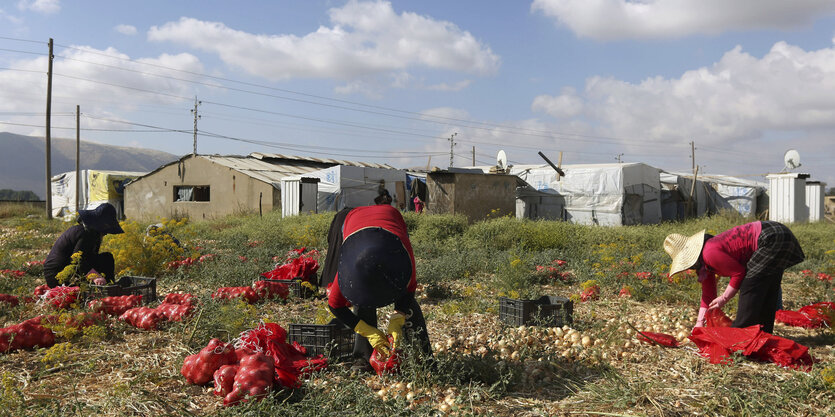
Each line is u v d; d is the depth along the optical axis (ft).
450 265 33.17
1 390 11.91
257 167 101.81
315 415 11.43
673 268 17.87
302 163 121.70
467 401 12.58
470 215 74.08
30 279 26.35
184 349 15.74
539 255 39.09
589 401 12.78
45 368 14.39
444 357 14.25
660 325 19.47
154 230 31.73
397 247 12.73
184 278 28.55
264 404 11.50
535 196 89.97
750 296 16.52
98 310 19.35
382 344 13.33
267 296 23.22
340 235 13.84
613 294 26.37
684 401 12.62
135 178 106.42
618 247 39.99
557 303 20.49
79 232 23.04
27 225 50.14
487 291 26.73
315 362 14.15
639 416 11.69
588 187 83.05
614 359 15.79
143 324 18.16
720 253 16.67
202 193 107.34
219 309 18.76
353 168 85.87
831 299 24.58
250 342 14.14
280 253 37.93
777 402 12.16
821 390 12.83
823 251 41.98
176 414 11.75
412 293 13.89
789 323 20.21
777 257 16.08
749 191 97.50
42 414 11.22
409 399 12.38
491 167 90.48
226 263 32.04
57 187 119.55
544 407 12.48
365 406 11.79
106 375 14.08
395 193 94.17
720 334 15.87
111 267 24.35
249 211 91.15
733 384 13.46
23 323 16.34
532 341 17.11
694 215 98.12
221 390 12.60
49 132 89.86
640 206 82.33
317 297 24.80
